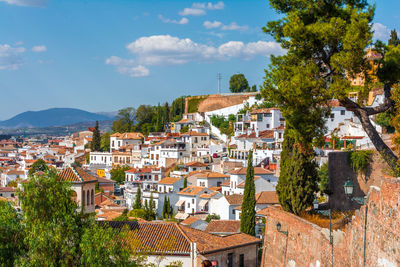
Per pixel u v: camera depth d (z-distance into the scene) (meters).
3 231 35.72
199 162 157.12
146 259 41.34
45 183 37.53
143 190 134.75
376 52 37.56
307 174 43.97
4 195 150.00
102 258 34.50
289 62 38.97
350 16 37.06
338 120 111.75
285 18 38.81
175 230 49.88
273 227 45.94
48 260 33.91
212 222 79.19
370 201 25.02
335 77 36.66
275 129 131.25
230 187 115.38
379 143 37.09
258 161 128.12
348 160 41.72
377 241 23.53
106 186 155.88
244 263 52.28
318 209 44.72
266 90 38.12
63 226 36.25
